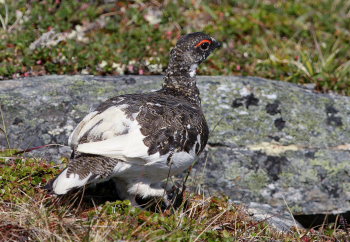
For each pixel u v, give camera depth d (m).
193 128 8.54
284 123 11.34
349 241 8.80
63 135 10.34
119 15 15.23
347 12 18.28
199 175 10.55
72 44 13.20
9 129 10.20
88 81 11.52
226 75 13.41
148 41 14.04
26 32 13.33
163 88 9.90
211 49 10.09
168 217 8.22
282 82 12.64
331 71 14.41
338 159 11.05
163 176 8.54
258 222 8.80
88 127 7.96
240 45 15.11
